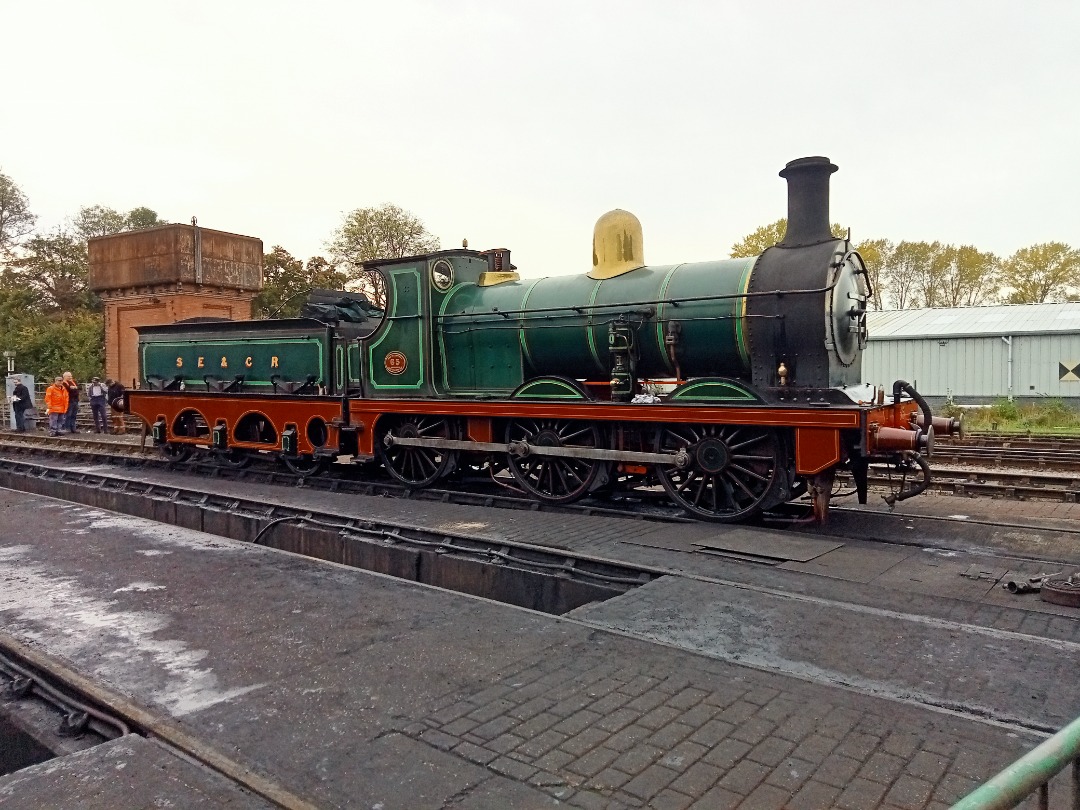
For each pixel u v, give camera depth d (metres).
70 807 2.97
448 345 10.90
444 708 3.80
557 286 10.09
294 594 5.72
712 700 3.84
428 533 7.83
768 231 43.22
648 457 8.79
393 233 43.75
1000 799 1.62
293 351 12.52
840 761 3.26
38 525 8.24
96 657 4.53
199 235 23.97
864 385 9.06
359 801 3.01
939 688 3.98
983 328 28.78
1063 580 5.56
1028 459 13.38
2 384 38.53
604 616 5.14
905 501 9.70
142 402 14.83
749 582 5.94
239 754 3.37
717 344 8.80
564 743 3.43
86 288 49.59
